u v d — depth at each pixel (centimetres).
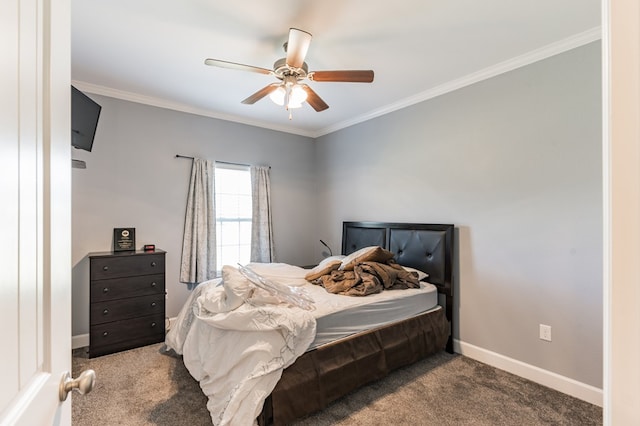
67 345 74
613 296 48
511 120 256
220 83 300
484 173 274
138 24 208
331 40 226
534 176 243
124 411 200
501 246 262
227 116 395
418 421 193
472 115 282
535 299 242
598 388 210
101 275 281
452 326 293
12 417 47
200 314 214
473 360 275
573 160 223
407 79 289
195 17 201
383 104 353
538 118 240
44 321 62
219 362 189
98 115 272
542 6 188
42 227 61
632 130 46
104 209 318
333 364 203
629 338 46
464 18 200
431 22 205
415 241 320
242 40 228
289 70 216
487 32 215
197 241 365
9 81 48
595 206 213
